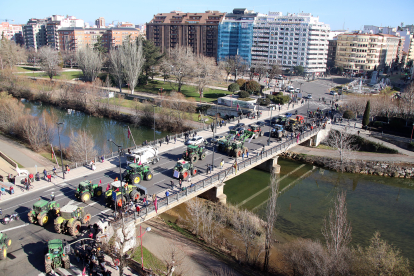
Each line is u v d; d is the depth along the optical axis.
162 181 54.31
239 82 145.12
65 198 48.06
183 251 44.12
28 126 84.31
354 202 64.69
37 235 39.25
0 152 75.56
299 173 78.38
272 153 69.69
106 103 121.44
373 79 176.25
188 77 144.62
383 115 102.06
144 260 40.69
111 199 44.31
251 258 44.94
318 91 150.00
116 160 64.00
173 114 106.50
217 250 45.94
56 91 137.12
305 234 52.69
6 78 144.88
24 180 52.50
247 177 74.88
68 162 73.56
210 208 56.84
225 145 68.75
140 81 158.25
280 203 63.78
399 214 60.12
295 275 41.31
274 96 120.31
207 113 116.62
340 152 80.56
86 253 35.44
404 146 85.38
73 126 108.62
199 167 60.91
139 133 103.12
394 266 40.19
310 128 88.19
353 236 52.50
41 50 181.62
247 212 56.28
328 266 38.84
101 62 166.38
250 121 96.25
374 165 77.69
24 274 33.16
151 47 162.50
